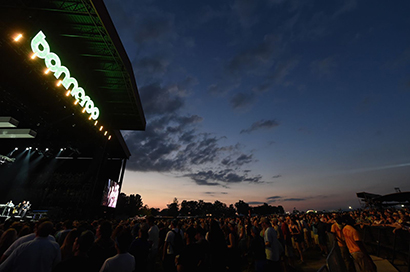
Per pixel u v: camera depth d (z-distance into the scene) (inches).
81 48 655.1
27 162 946.1
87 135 843.4
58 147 914.7
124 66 703.7
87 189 836.0
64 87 566.6
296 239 351.3
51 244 114.7
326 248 369.4
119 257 115.1
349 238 182.1
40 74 482.3
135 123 1040.8
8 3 424.5
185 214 5260.8
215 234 191.2
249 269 306.7
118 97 888.9
